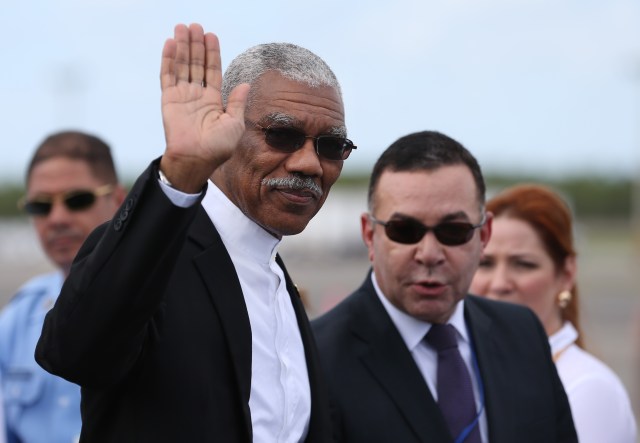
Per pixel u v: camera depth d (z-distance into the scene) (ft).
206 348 10.56
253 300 11.57
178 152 9.41
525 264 18.30
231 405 10.56
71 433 17.20
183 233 9.50
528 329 15.55
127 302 9.21
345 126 11.59
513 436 14.14
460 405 14.08
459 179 14.16
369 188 15.02
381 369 14.07
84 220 18.45
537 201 18.48
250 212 11.46
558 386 15.15
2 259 166.09
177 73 10.05
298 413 11.69
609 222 307.99
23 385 17.58
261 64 11.35
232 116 9.85
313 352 12.44
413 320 14.44
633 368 55.77
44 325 9.68
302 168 11.07
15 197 260.62
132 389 10.19
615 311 91.20
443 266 13.99
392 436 13.61
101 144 19.13
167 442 10.07
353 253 150.10
